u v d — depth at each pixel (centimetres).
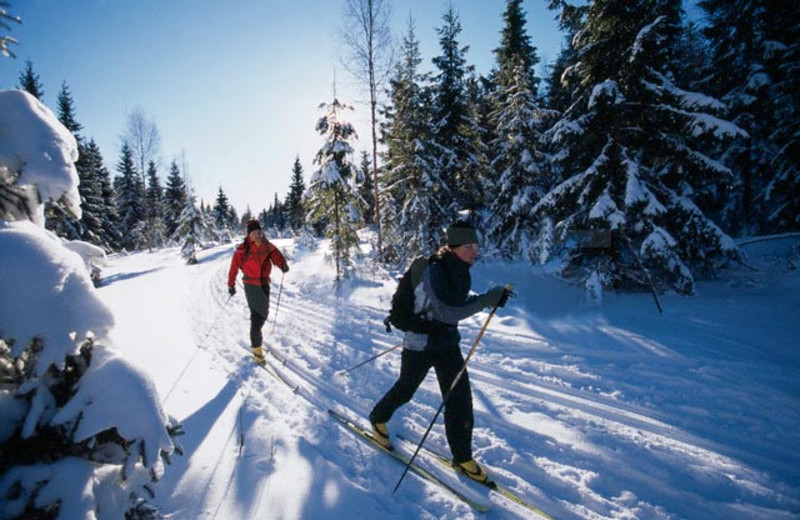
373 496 267
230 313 851
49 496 157
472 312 293
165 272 1834
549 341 617
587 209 934
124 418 172
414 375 304
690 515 259
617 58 878
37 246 169
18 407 169
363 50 1493
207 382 453
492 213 1535
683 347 565
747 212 1512
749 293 854
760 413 382
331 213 1298
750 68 1369
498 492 276
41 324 161
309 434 343
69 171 199
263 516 243
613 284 936
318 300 1005
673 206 873
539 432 356
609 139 880
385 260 1648
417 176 1520
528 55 2014
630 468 304
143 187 3634
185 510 246
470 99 1775
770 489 281
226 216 5966
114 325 185
